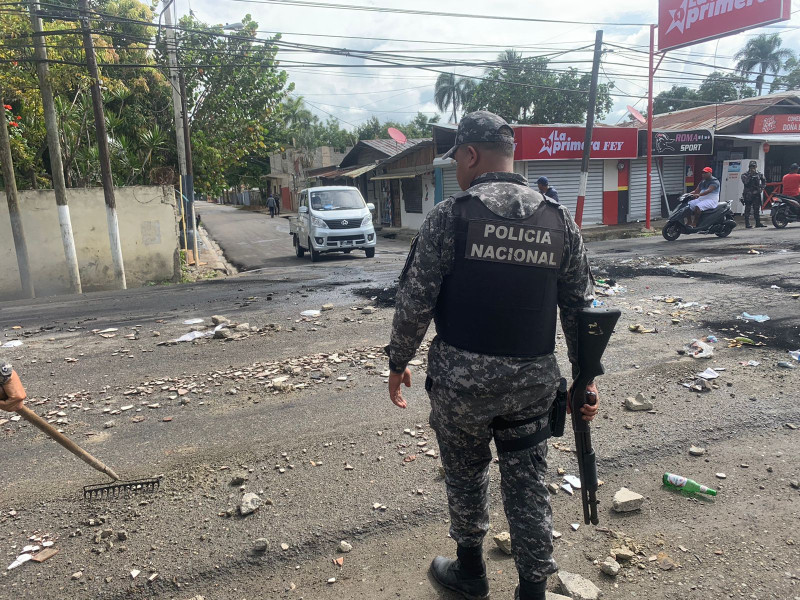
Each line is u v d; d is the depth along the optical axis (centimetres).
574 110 3083
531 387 184
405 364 198
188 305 801
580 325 187
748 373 442
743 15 1567
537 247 182
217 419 398
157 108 1902
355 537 262
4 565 248
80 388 471
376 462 328
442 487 300
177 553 253
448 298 186
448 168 2030
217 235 2447
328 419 390
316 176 3556
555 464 318
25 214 1116
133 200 1190
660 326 581
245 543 259
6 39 1210
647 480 303
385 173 2570
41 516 286
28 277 1103
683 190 2122
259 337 603
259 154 2188
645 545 250
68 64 1070
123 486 308
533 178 1858
